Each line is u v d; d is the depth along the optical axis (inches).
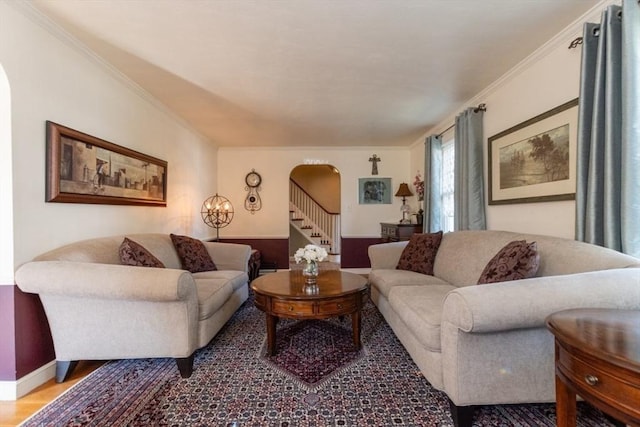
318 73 109.9
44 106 79.7
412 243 133.0
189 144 175.0
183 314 78.8
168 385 75.9
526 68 102.9
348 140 210.2
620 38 69.4
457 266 107.7
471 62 102.9
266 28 82.7
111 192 105.7
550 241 78.7
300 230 318.0
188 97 131.6
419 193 204.2
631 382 31.7
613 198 69.6
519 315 52.6
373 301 132.9
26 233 74.5
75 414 64.8
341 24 81.3
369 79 115.3
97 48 92.4
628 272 55.7
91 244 90.0
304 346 99.6
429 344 66.5
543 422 61.2
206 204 203.2
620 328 39.5
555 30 85.2
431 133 184.5
